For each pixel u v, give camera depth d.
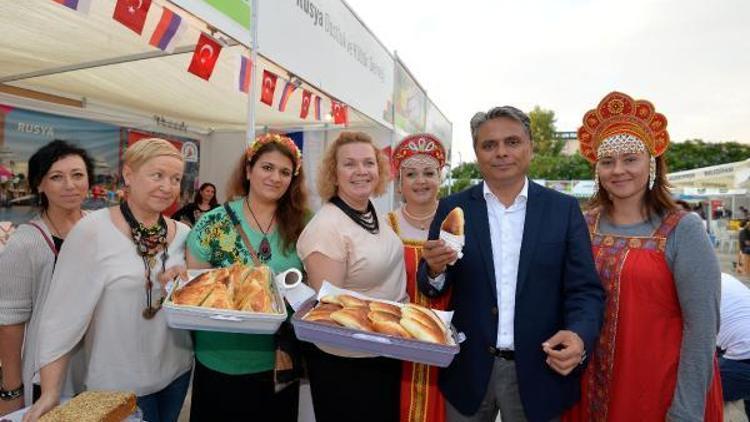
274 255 1.91
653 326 1.72
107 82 4.54
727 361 2.64
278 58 3.05
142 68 4.07
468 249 1.71
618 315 1.78
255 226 1.92
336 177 1.92
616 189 1.85
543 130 49.38
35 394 1.85
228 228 1.86
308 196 2.05
